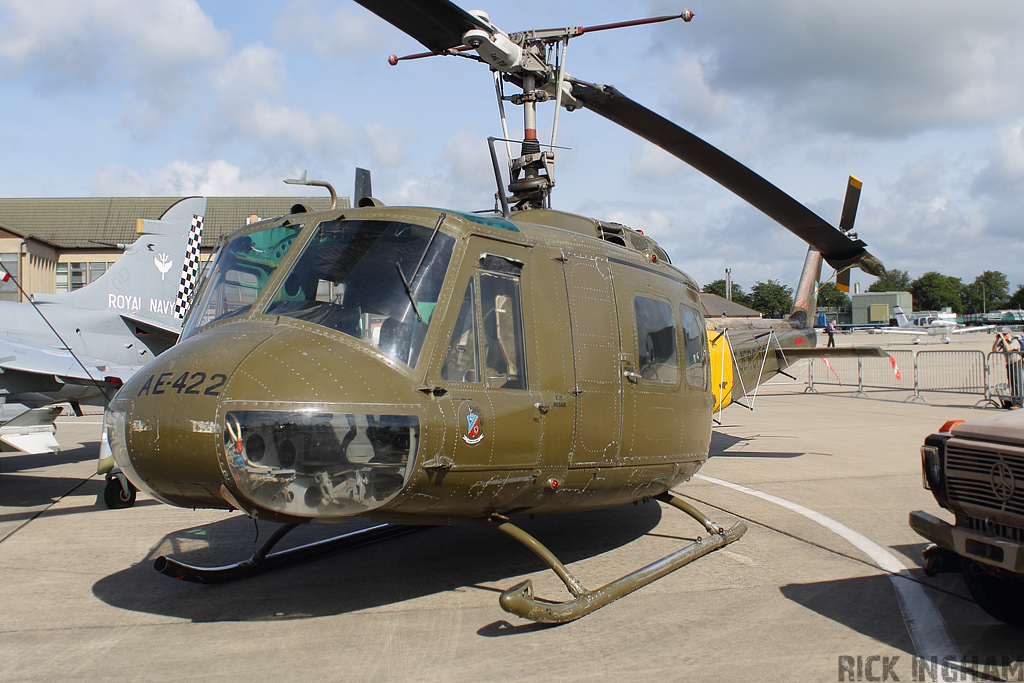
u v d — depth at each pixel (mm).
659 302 5824
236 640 4020
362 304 4023
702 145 6676
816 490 8250
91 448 12414
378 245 4266
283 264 4383
